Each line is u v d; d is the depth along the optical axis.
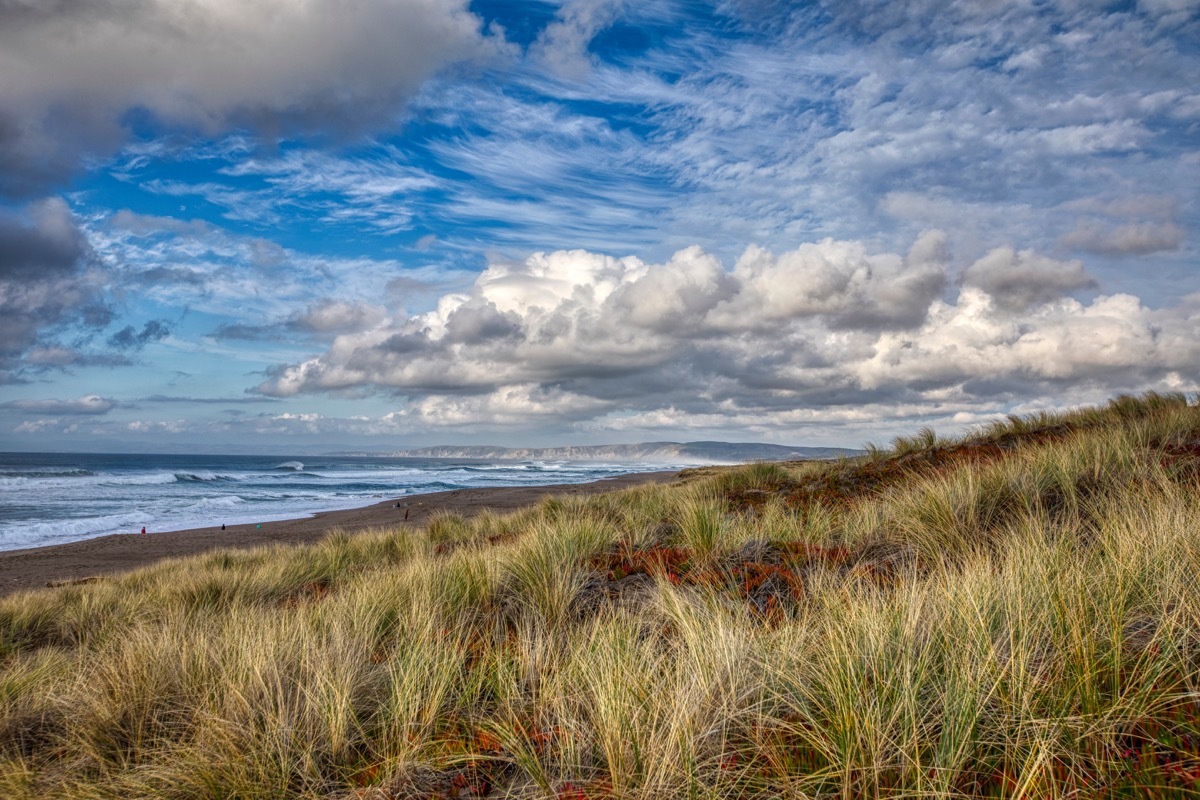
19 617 8.62
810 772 2.65
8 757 3.71
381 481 70.25
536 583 5.94
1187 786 2.12
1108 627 3.06
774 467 16.00
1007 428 13.52
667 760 2.64
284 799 3.04
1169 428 9.26
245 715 3.63
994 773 2.43
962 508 6.61
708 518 7.71
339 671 3.84
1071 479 7.01
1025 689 2.72
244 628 5.36
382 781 3.03
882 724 2.68
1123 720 2.47
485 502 32.31
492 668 4.17
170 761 3.34
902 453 14.06
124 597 9.90
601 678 3.43
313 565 11.30
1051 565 4.00
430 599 5.77
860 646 3.30
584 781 2.78
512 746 3.08
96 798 3.12
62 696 4.53
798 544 6.77
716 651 3.45
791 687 3.16
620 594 5.84
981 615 3.33
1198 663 2.79
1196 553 3.79
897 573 5.23
